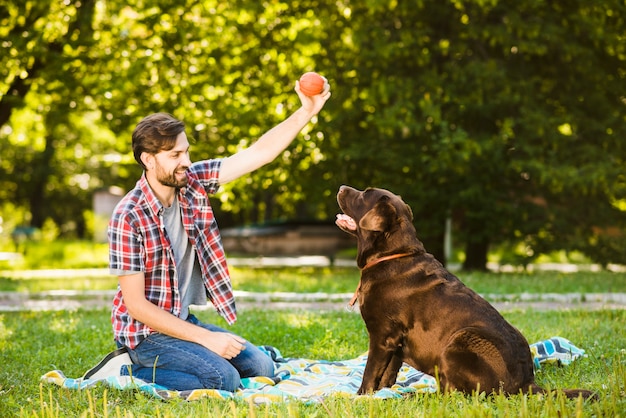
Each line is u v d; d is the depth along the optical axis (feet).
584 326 24.06
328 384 16.55
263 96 53.57
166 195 15.40
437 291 14.64
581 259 98.53
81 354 20.12
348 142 55.21
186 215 15.60
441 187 55.21
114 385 14.92
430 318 14.47
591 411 11.99
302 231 71.61
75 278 53.16
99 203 86.53
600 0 51.37
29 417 12.60
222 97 52.13
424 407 12.40
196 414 12.55
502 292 36.55
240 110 50.24
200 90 50.90
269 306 32.89
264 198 98.78
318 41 53.31
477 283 40.75
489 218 54.08
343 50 55.52
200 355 15.31
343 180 55.88
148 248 15.05
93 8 50.34
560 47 52.01
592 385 15.06
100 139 92.58
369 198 15.52
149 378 15.51
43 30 48.29
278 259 83.92
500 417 11.67
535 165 49.26
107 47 51.62
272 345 22.08
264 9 50.80
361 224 14.96
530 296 35.09
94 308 32.17
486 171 53.72
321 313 28.81
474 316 14.21
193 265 15.99
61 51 51.83
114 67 51.06
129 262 14.85
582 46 53.31
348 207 15.79
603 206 55.26
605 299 34.45
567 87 54.34
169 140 14.58
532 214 54.29
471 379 13.65
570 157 52.39
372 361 15.10
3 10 50.39
